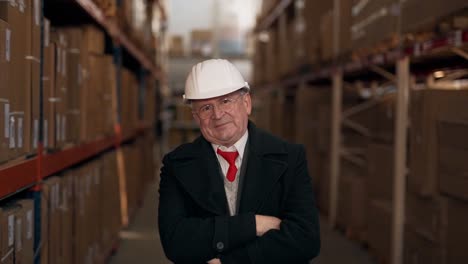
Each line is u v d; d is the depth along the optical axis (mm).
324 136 5551
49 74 2320
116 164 4289
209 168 1654
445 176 2854
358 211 4504
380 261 3840
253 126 1731
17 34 1878
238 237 1562
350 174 4918
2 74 1694
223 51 12195
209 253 1579
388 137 4039
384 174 3910
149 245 4414
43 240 2219
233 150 1680
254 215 1601
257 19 10016
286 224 1609
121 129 4621
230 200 1679
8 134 1766
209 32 12156
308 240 1611
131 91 5555
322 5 5656
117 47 4277
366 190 4363
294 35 7102
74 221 2840
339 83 5109
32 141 2074
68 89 2785
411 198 3354
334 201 5148
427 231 3082
